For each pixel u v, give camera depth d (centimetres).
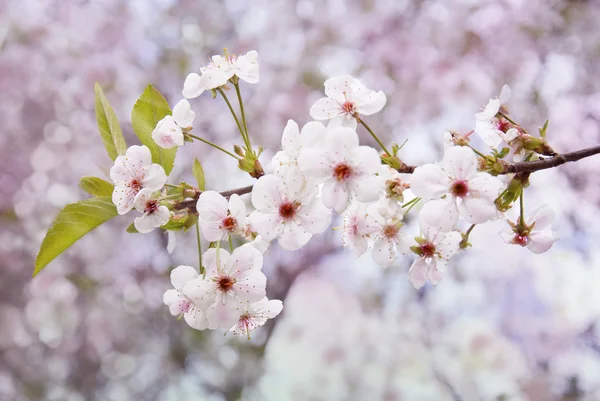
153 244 181
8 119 187
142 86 188
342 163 71
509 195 73
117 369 178
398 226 74
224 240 73
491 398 168
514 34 180
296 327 177
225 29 190
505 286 171
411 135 183
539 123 177
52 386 178
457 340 172
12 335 178
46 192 186
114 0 189
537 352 168
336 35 188
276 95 187
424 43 185
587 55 176
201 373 175
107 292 181
